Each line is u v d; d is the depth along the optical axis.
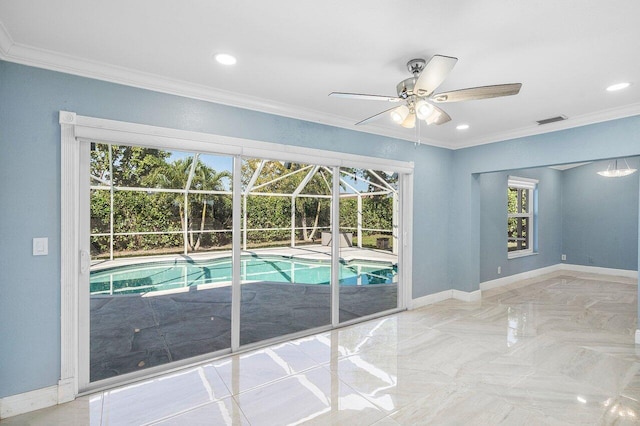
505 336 3.39
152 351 2.92
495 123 3.73
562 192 7.20
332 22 1.79
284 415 2.08
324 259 6.14
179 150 2.69
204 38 1.97
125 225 4.88
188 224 5.70
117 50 2.12
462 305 4.50
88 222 2.38
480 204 5.34
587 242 6.90
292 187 6.29
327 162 3.53
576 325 3.72
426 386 2.43
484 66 2.30
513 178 6.02
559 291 5.29
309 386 2.42
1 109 2.04
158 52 2.15
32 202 2.13
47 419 2.04
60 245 2.22
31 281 2.14
